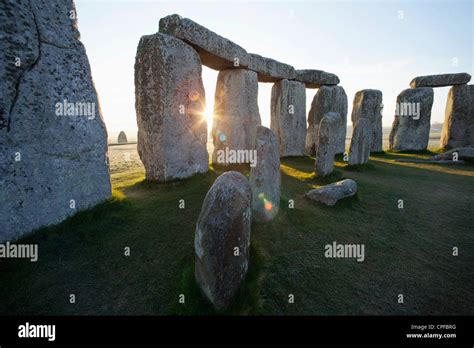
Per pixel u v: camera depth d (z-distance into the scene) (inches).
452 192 323.9
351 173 417.7
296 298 135.5
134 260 156.3
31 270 140.3
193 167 316.8
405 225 229.6
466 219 244.2
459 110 686.5
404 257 180.4
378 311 131.0
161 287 136.7
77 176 191.8
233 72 414.3
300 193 293.1
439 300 140.0
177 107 287.4
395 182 367.9
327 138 349.4
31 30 158.2
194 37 303.3
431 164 522.9
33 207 160.9
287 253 173.0
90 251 160.7
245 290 129.1
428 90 700.7
